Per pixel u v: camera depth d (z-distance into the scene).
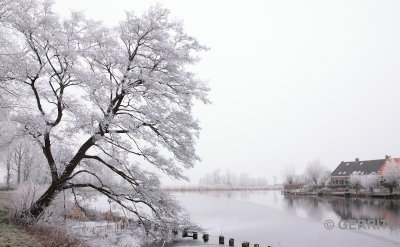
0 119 14.09
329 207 51.75
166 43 14.12
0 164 39.16
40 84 13.98
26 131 12.96
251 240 25.27
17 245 11.34
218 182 181.50
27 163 28.09
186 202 66.12
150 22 13.82
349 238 26.52
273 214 44.12
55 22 13.48
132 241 19.50
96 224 22.86
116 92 13.69
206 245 21.28
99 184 15.90
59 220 16.28
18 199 16.09
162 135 14.47
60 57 13.29
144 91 13.96
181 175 14.95
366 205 52.09
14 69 12.94
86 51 13.54
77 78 13.26
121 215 27.03
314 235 27.86
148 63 14.65
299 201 68.50
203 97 14.87
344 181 99.06
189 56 14.73
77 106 14.09
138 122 13.60
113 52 13.78
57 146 14.70
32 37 13.15
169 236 15.62
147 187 14.98
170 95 14.70
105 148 14.10
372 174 82.56
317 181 110.44
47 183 18.70
